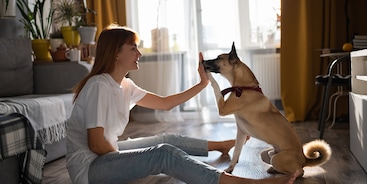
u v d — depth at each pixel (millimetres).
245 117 2055
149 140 2152
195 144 2268
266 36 4184
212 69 2143
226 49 4273
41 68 3121
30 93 3051
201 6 4293
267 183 1482
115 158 1595
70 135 1689
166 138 2203
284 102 4062
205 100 4250
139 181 1995
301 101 4020
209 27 4289
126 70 1782
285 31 4004
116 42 1711
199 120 4246
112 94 1688
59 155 2594
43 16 3932
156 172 1588
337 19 4020
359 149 2215
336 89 4004
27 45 3068
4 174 1504
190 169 1511
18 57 2965
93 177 1594
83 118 1656
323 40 4035
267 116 2037
